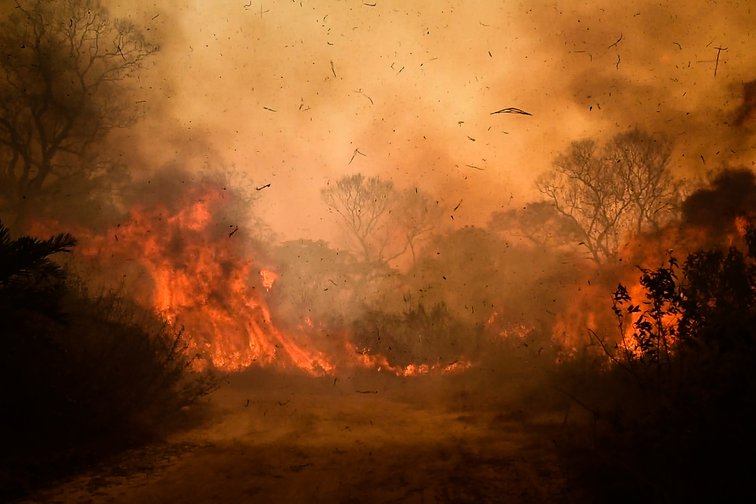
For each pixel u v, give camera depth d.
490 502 5.57
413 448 7.89
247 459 7.31
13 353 6.78
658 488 4.87
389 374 16.00
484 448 7.70
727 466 4.61
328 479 6.48
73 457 6.87
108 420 7.74
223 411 10.51
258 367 15.42
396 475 6.58
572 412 9.12
